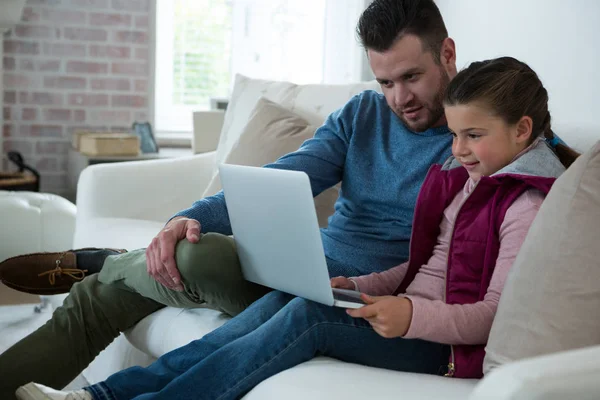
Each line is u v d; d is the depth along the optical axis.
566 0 3.79
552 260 1.16
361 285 1.62
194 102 5.19
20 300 3.33
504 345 1.18
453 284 1.44
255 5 5.23
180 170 2.83
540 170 1.40
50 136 4.83
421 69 1.74
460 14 4.67
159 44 5.08
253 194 1.47
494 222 1.41
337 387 1.22
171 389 1.36
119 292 1.88
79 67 4.83
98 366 2.25
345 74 5.31
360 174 1.88
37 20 4.72
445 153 1.78
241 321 1.49
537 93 1.47
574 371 0.84
